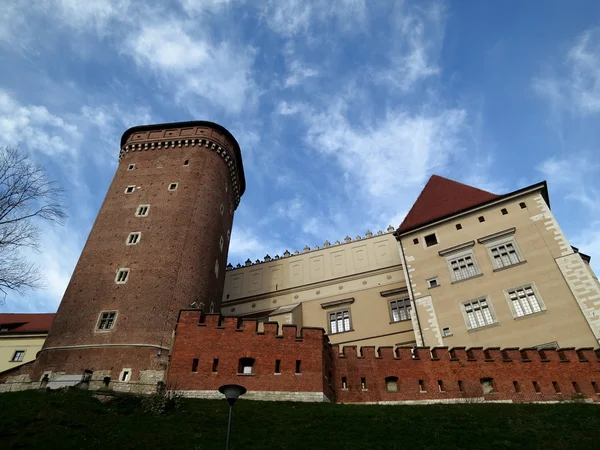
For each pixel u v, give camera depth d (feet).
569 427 77.87
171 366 102.17
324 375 101.81
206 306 139.95
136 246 138.72
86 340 118.42
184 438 74.79
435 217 153.07
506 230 135.33
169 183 158.40
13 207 95.91
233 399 60.59
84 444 71.61
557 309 117.91
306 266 184.44
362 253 178.29
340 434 76.95
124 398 93.50
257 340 105.29
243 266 195.11
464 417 84.79
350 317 160.76
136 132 179.52
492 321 124.26
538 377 102.42
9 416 79.20
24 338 177.88
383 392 104.22
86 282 130.62
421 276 142.20
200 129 176.96
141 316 122.31
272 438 75.20
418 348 109.40
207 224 153.38
